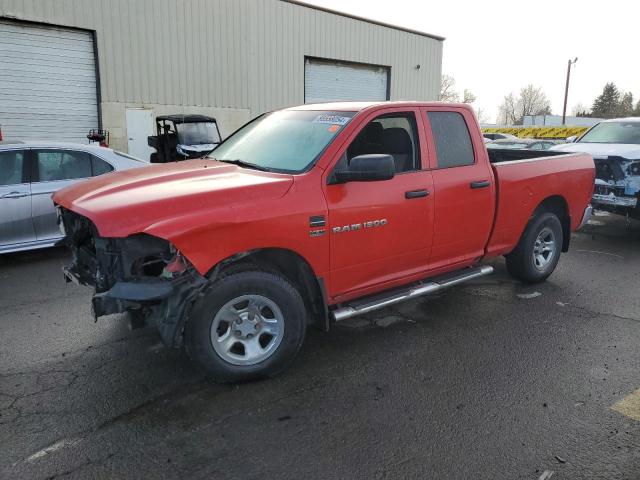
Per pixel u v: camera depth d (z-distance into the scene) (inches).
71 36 603.8
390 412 131.0
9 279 241.9
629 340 176.9
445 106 186.4
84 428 122.5
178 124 603.8
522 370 154.5
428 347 169.9
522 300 216.2
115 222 122.5
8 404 132.7
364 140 163.5
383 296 170.6
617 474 108.0
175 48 681.0
